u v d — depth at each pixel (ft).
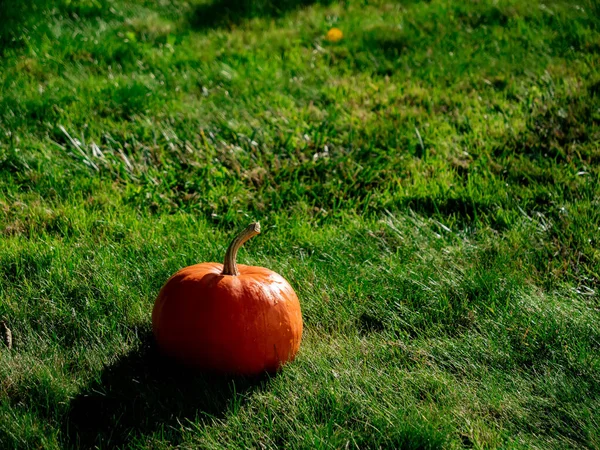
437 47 24.02
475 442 8.25
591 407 8.94
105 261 12.12
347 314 11.21
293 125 18.29
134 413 8.70
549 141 16.74
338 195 15.23
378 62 23.24
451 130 17.89
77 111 18.63
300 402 8.90
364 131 17.94
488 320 10.96
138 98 19.47
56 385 9.02
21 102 18.71
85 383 9.21
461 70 21.86
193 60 23.22
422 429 8.18
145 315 10.91
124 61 22.80
